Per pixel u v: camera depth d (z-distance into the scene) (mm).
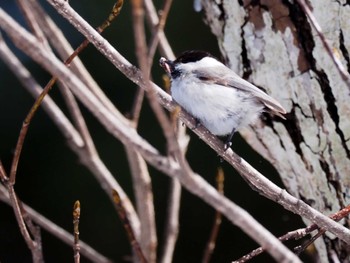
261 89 4973
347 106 4922
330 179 4949
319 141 4945
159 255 5461
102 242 5465
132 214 5043
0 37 5070
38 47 4695
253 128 4988
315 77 4934
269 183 4855
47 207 5480
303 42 4934
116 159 5461
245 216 4660
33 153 5492
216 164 5434
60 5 4828
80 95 4691
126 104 5465
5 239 5496
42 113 5500
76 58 5008
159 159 4672
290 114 4957
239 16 4961
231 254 5449
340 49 4918
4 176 4844
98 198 5473
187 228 5465
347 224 4949
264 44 4957
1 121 5500
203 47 5449
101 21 5473
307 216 4848
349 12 4910
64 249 5477
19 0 4969
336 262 4969
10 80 5508
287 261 4664
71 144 5059
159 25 4945
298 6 4930
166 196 5461
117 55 4832
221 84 4961
